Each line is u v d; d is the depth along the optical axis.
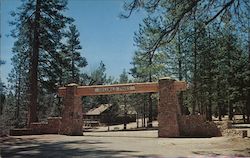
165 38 17.64
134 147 19.83
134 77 47.16
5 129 33.25
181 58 39.06
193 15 16.69
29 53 38.84
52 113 59.72
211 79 42.78
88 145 21.08
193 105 41.69
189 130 27.95
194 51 38.22
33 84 36.06
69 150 18.38
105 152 17.45
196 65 39.97
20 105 58.06
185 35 17.88
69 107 31.53
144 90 29.02
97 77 67.00
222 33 20.33
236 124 46.41
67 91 31.80
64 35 38.12
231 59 45.88
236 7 16.44
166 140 24.05
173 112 27.88
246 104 49.25
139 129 45.72
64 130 31.41
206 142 21.53
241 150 17.41
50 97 57.19
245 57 47.03
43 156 15.99
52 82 39.31
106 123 69.94
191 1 16.20
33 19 36.28
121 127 58.22
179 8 16.48
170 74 40.28
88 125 64.19
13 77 59.38
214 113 66.62
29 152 17.52
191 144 20.78
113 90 30.11
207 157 15.33
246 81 47.59
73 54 54.72
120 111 69.81
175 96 28.11
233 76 47.12
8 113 49.25
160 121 28.12
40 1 36.41
